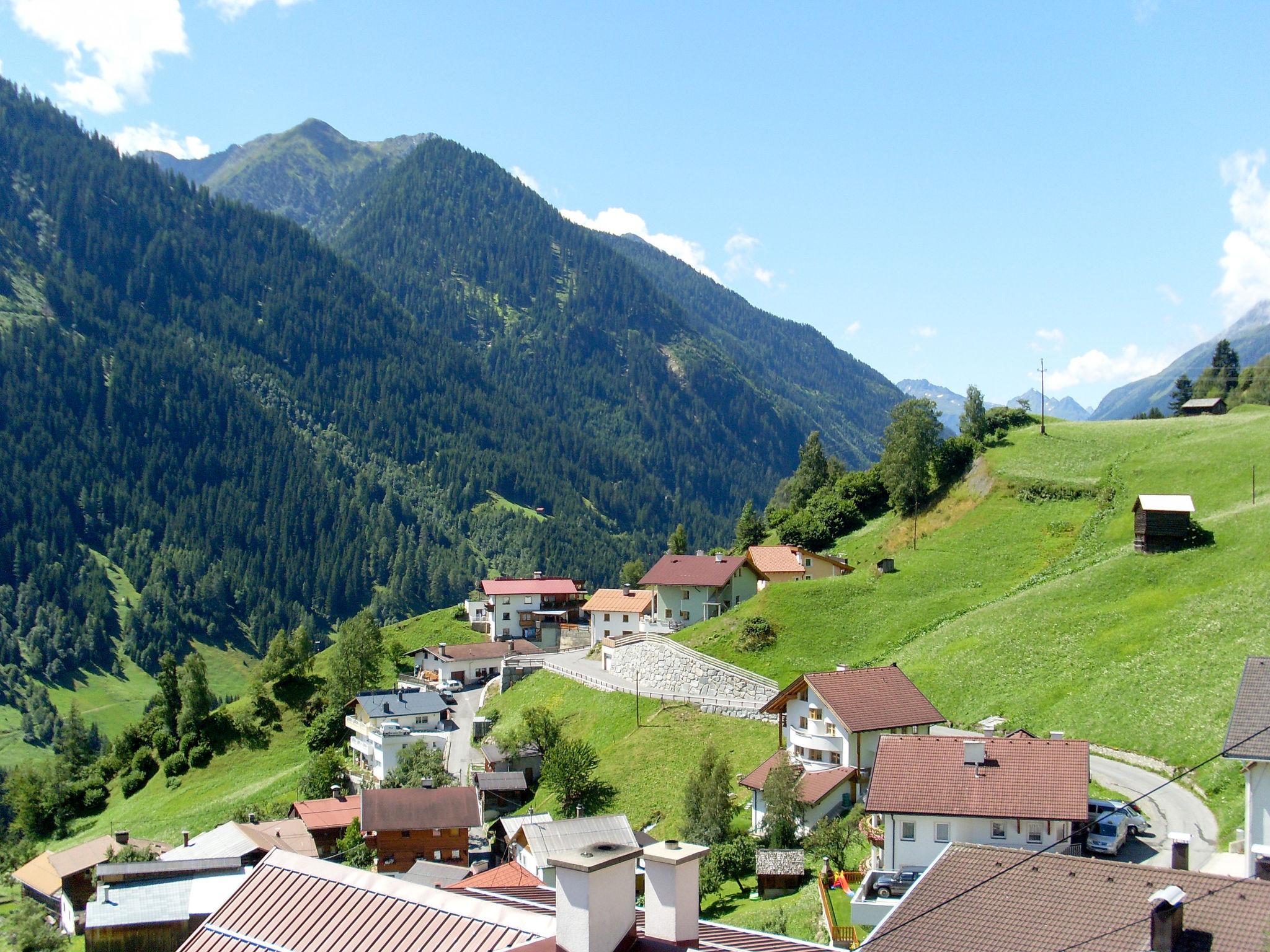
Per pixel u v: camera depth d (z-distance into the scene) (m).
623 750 97.50
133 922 66.56
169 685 159.00
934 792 53.41
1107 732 72.06
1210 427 143.88
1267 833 45.84
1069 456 145.25
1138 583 98.31
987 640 96.69
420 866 77.94
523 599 170.75
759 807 76.00
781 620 116.56
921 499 154.50
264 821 108.94
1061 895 35.94
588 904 19.55
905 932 36.34
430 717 124.88
